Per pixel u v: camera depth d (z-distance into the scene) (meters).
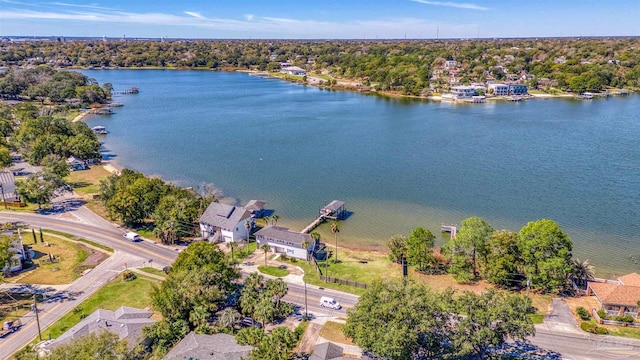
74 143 155.38
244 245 99.06
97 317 65.50
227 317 64.94
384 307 56.59
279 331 60.34
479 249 82.50
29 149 158.00
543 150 172.88
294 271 87.56
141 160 166.38
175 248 97.06
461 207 120.00
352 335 59.53
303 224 111.62
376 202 125.00
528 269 78.38
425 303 56.69
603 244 98.06
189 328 65.06
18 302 74.75
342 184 139.50
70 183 139.50
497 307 56.38
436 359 56.88
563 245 77.69
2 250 79.06
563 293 78.62
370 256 95.44
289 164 160.75
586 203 120.81
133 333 61.47
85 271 85.62
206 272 70.69
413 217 114.62
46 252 93.44
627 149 172.00
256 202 117.50
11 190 123.88
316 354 58.81
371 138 197.62
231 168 156.38
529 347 63.25
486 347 57.84
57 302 75.06
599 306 74.00
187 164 161.38
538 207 118.75
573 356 61.31
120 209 104.62
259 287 72.44
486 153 170.50
